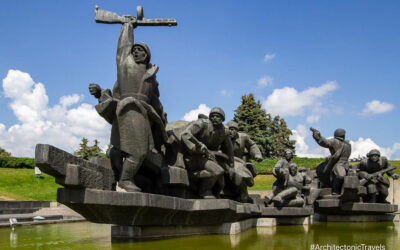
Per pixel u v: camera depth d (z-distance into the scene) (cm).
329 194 1298
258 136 4675
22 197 2364
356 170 1387
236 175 877
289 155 1182
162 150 789
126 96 660
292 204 1110
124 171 637
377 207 1246
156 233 699
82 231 962
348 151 1318
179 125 950
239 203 853
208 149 804
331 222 1286
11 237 802
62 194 560
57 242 685
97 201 556
